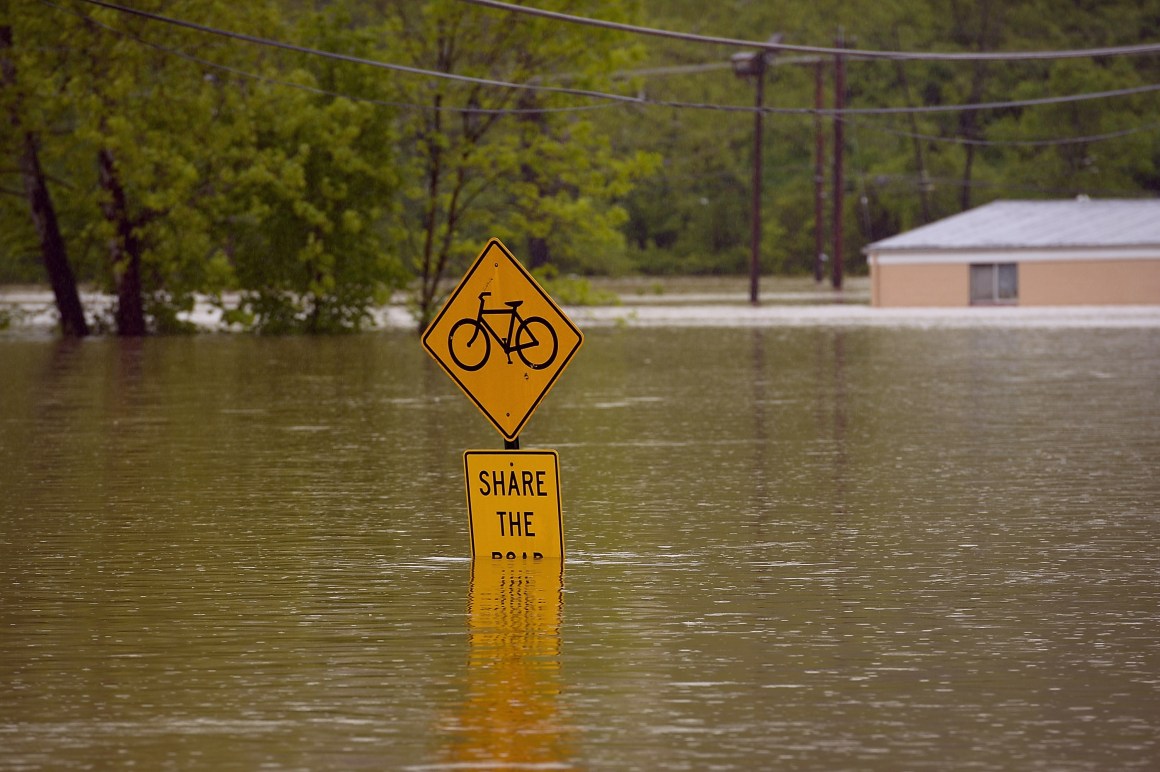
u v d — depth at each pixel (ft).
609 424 184.24
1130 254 528.22
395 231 446.60
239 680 70.64
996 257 536.01
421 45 432.66
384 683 69.97
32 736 62.59
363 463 150.92
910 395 217.15
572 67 426.92
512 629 80.33
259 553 103.04
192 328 436.35
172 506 124.36
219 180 426.10
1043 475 138.41
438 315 100.27
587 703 66.74
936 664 72.95
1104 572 94.79
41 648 76.74
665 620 82.23
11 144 414.82
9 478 141.18
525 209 439.22
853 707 66.08
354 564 98.99
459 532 111.45
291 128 422.00
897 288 547.90
